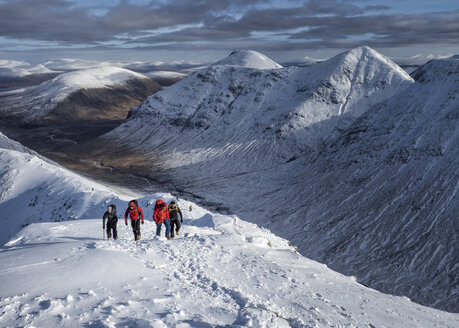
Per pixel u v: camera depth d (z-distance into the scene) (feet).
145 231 66.13
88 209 186.50
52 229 69.77
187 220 96.94
